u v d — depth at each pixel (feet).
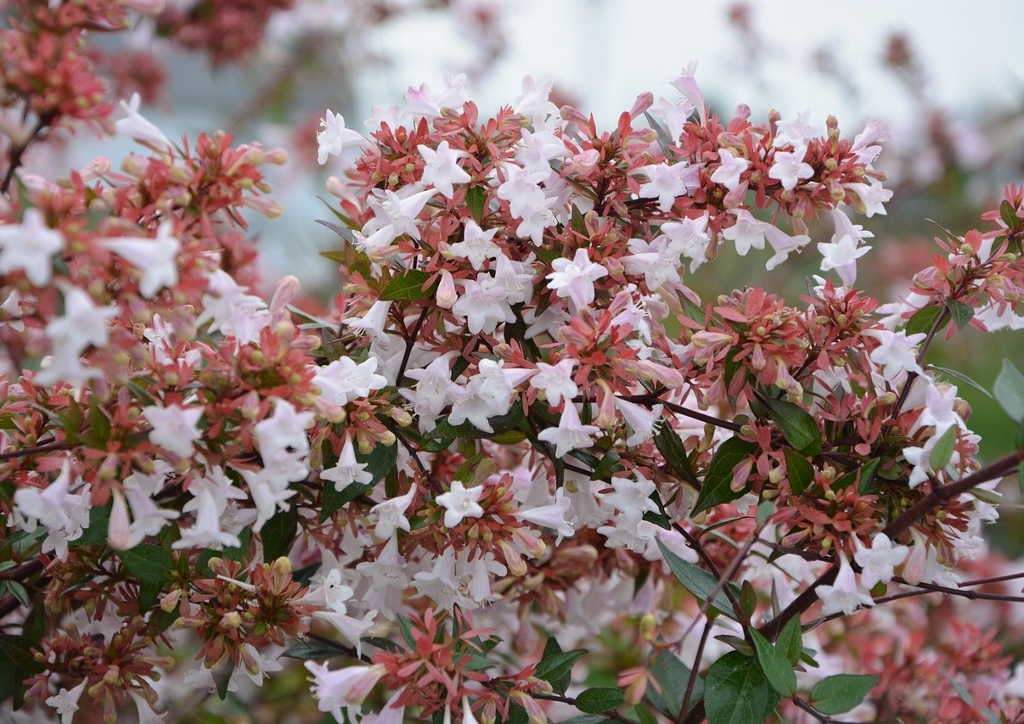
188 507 2.38
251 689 3.03
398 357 2.57
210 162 2.39
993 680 2.87
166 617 2.57
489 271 2.52
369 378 2.47
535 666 2.49
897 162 5.81
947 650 2.92
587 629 2.76
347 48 5.85
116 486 2.36
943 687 2.86
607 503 2.50
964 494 2.47
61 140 2.48
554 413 2.51
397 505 2.49
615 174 2.51
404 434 2.56
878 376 2.54
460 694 2.42
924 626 3.04
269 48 5.41
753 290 2.48
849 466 2.51
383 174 2.53
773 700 2.46
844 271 2.52
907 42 5.79
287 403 2.35
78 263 2.33
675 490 2.57
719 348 2.49
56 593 2.54
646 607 2.76
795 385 2.46
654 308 2.57
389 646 2.65
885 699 2.87
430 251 2.52
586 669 3.04
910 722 2.86
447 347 2.54
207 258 2.39
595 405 2.50
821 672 2.87
